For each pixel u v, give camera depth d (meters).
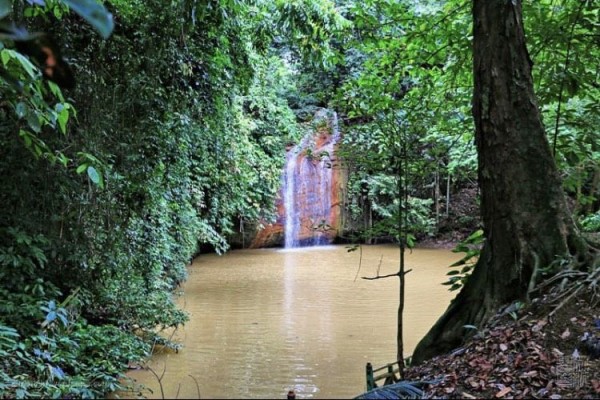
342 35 5.82
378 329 5.46
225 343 4.97
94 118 5.12
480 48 3.12
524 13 4.00
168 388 3.67
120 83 5.46
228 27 6.58
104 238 5.32
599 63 4.04
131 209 5.65
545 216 2.97
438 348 3.12
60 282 5.01
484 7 3.10
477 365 2.46
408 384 2.31
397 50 4.75
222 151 8.55
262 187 12.95
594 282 2.64
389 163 3.59
